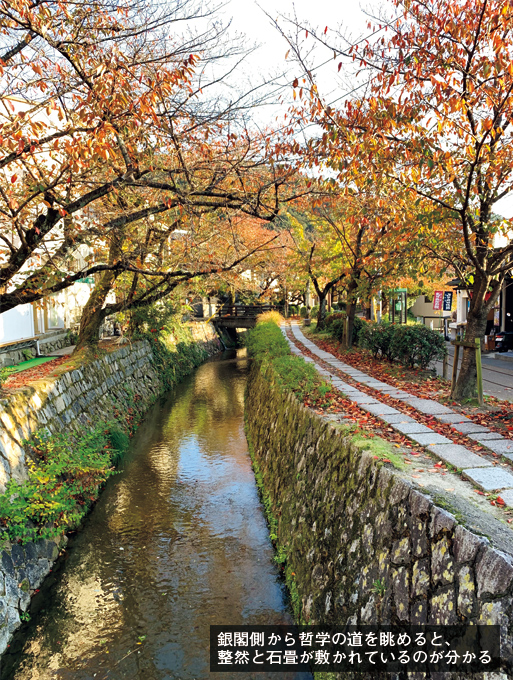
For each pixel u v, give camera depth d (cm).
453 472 500
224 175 688
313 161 652
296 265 2388
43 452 806
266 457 1063
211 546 794
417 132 705
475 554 323
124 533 839
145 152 652
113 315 2144
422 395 909
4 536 622
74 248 781
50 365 1235
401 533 419
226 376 2486
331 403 835
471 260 795
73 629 602
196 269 1095
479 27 637
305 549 642
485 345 1952
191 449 1298
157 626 605
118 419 1377
